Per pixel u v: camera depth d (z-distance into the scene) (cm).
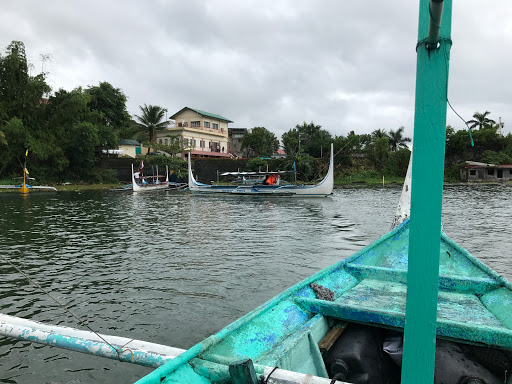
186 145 4888
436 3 108
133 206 2175
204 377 200
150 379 181
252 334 262
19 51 3672
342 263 471
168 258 873
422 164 125
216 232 1247
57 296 615
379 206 2086
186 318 527
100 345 264
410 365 132
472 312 332
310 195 2689
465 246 974
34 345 446
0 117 3475
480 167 4584
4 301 589
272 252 934
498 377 273
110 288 655
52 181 3866
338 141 5331
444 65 120
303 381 185
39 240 1102
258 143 5500
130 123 5791
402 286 413
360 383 263
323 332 311
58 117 3888
